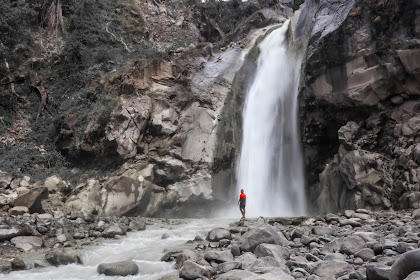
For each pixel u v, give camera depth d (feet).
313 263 23.27
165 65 86.48
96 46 104.27
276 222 46.09
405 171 58.34
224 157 82.17
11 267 30.66
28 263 31.89
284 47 91.50
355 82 66.69
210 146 80.23
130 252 35.06
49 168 77.20
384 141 64.08
